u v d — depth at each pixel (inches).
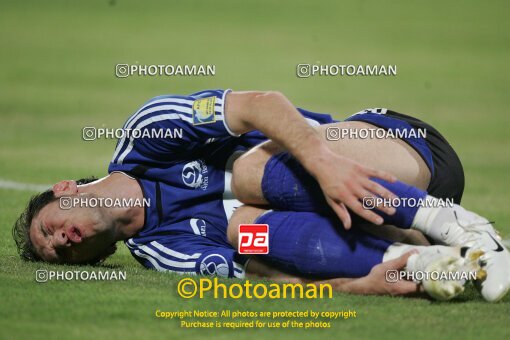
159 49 2751.0
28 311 531.5
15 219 884.6
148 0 3816.4
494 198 1076.5
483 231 556.1
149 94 2047.2
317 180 570.6
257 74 2342.5
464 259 538.6
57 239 642.8
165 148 644.1
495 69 2527.1
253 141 674.2
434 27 3267.7
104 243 655.1
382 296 569.9
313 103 1915.6
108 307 545.0
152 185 655.8
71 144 1485.0
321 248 570.6
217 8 3681.1
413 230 599.8
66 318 520.4
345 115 1759.4
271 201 598.5
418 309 542.9
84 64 2491.4
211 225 657.0
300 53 2701.8
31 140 1524.4
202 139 642.8
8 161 1304.1
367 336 494.3
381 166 608.4
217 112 624.7
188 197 654.5
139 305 552.1
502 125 1738.4
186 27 3223.4
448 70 2493.8
